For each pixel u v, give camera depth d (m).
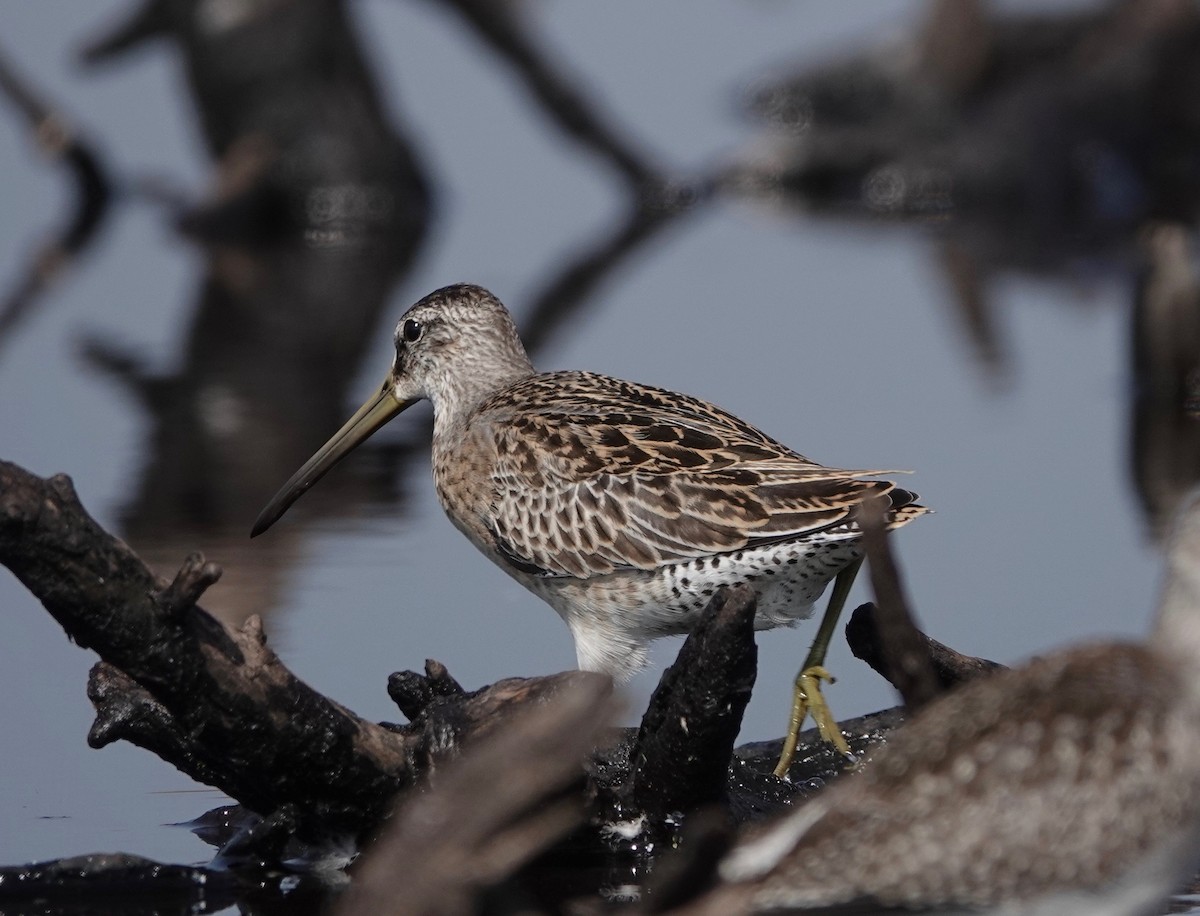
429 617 12.51
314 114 28.30
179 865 9.16
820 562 10.60
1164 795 6.59
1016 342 20.58
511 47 29.42
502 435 11.94
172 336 21.59
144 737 9.42
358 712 10.83
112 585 8.45
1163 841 6.62
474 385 13.12
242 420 17.98
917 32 32.16
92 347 20.98
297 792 9.26
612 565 11.26
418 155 29.22
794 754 10.49
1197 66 29.56
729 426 11.59
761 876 6.70
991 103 31.33
